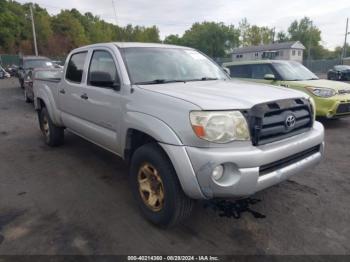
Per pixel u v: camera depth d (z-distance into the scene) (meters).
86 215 3.28
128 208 3.42
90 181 4.17
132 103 3.14
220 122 2.46
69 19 65.38
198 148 2.49
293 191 3.79
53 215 3.29
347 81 24.48
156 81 3.49
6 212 3.36
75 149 5.61
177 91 2.98
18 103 12.10
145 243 2.79
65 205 3.50
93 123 4.06
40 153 5.42
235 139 2.49
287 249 2.70
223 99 2.67
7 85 20.73
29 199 3.66
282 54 60.81
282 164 2.80
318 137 3.13
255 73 8.63
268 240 2.82
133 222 3.13
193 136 2.49
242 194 2.50
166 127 2.66
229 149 2.48
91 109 3.96
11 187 4.00
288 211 3.32
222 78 4.15
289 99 2.91
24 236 2.91
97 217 3.23
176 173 2.63
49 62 16.83
